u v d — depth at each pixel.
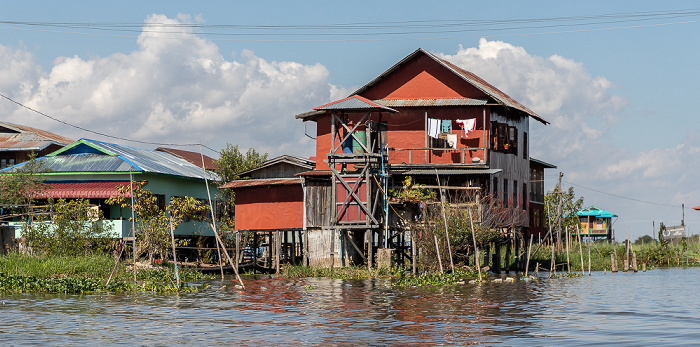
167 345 16.23
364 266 39.75
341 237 39.59
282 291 29.45
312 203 40.88
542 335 17.33
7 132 66.06
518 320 19.98
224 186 45.53
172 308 23.19
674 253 67.75
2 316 21.11
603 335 17.33
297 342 16.50
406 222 40.00
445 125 43.66
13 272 33.72
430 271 37.50
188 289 30.06
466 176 42.59
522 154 49.81
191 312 22.09
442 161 43.34
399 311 22.06
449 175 42.62
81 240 40.88
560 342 16.36
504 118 46.19
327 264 39.66
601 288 32.44
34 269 33.81
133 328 18.69
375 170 39.72
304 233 41.59
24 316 21.14
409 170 42.69
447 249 37.44
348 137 39.81
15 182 45.53
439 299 25.77
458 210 38.22
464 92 44.03
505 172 45.88
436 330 18.12
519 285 33.56
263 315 21.25
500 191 44.75
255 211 44.44
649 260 64.50
